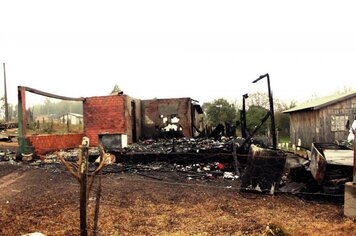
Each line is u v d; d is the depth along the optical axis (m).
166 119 19.70
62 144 15.03
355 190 5.66
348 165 6.88
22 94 11.82
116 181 8.62
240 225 5.24
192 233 4.89
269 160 7.50
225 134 19.59
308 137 20.17
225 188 8.02
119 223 5.32
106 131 17.28
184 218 5.63
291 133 23.81
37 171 9.73
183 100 19.59
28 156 11.52
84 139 3.81
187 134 19.42
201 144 13.77
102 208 6.13
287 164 9.20
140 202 6.62
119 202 6.59
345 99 18.30
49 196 6.93
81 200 3.79
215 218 5.63
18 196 6.95
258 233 4.88
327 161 7.20
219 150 11.40
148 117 19.94
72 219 5.46
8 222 5.28
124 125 17.02
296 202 6.77
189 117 19.47
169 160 11.56
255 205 6.52
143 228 5.11
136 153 11.79
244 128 14.16
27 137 11.94
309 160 8.17
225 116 32.41
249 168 7.71
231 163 11.04
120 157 11.80
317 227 5.16
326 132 18.31
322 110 18.39
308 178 7.52
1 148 16.67
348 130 18.25
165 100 19.78
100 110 17.36
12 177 8.97
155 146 14.34
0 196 6.95
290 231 4.93
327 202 6.78
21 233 4.82
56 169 10.02
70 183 8.21
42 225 5.17
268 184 7.46
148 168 10.66
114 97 17.16
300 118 21.67
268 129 24.72
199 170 10.43
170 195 7.23
